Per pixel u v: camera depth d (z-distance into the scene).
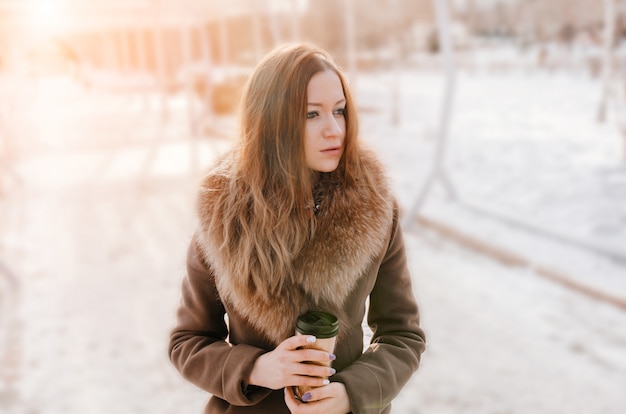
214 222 1.01
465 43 23.83
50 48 6.66
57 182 7.81
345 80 0.98
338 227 0.97
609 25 8.66
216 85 13.22
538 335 3.42
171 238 5.33
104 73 17.98
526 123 11.30
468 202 6.43
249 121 0.98
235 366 0.98
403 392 2.85
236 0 8.29
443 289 4.15
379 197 1.01
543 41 21.20
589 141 9.20
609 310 3.74
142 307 3.88
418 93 16.94
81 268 4.66
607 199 6.17
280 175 0.97
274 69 0.96
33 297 4.12
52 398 2.86
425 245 5.19
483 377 2.97
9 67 6.51
